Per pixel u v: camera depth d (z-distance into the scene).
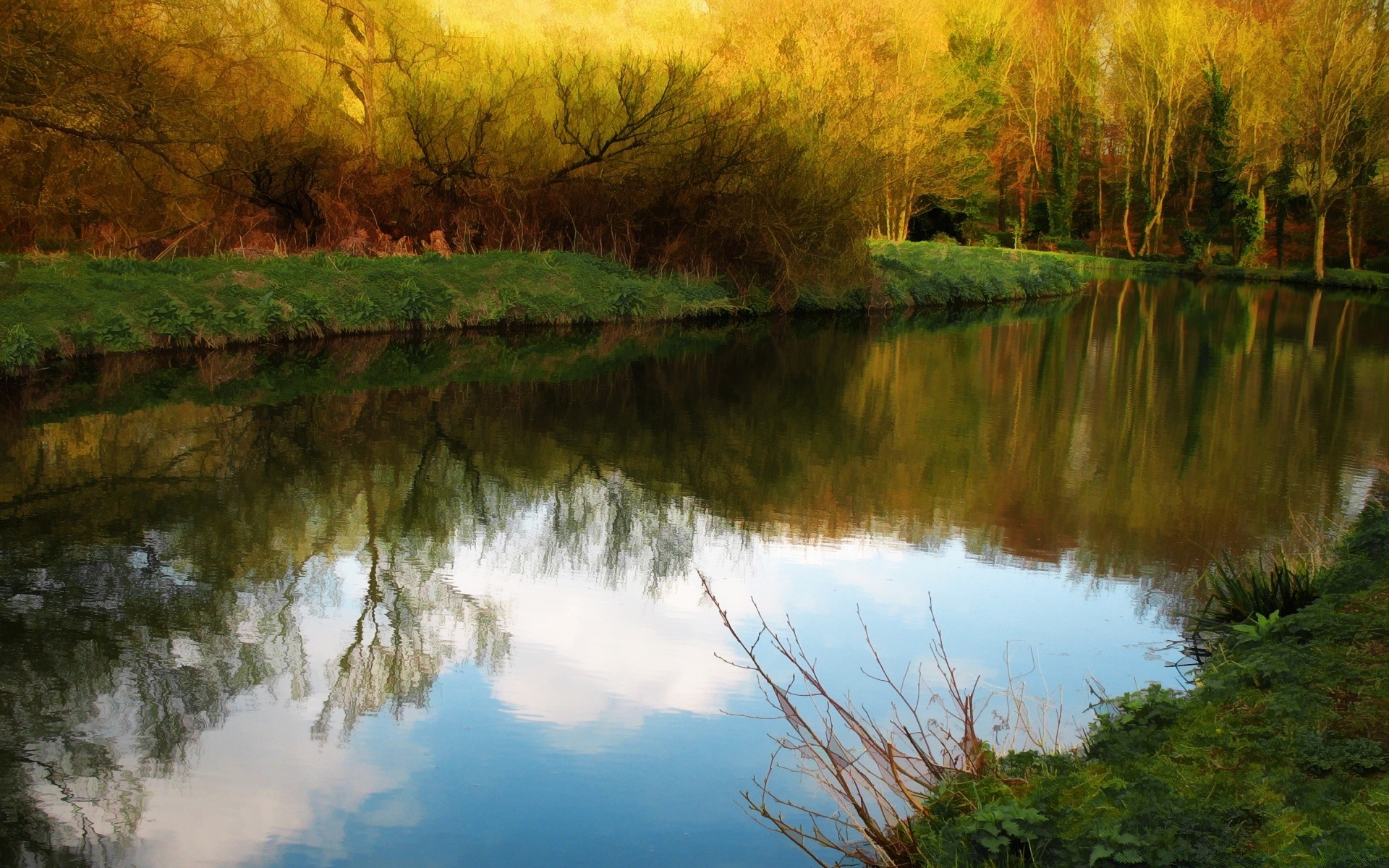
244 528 8.84
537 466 11.09
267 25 20.12
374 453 11.38
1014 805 3.85
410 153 22.88
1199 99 49.59
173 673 6.22
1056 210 56.50
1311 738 4.21
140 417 12.47
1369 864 3.18
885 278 27.98
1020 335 23.31
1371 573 6.28
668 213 24.47
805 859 4.44
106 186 19.41
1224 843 3.51
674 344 20.03
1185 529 9.06
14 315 14.32
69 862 4.41
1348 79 40.00
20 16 14.23
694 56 27.70
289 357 16.45
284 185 21.25
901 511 9.66
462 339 19.02
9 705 5.79
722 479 10.72
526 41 26.23
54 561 7.95
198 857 4.47
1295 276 42.28
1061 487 10.45
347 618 7.07
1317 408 14.90
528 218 23.89
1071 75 54.62
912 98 37.66
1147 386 16.73
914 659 6.42
